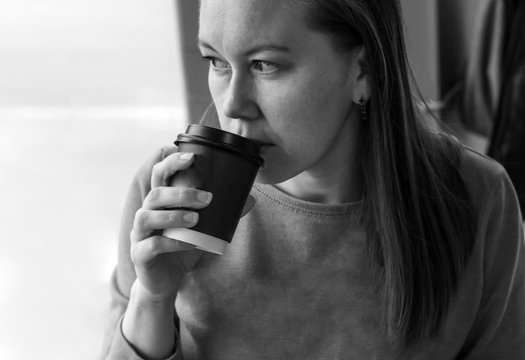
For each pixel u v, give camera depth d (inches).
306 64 33.5
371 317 39.7
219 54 34.1
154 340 38.2
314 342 40.0
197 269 40.8
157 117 201.3
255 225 41.0
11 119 213.2
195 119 90.1
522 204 86.7
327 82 34.5
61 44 233.1
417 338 39.7
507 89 88.2
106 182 171.6
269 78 33.6
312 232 40.1
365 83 37.4
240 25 32.4
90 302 124.2
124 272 42.6
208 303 40.6
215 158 33.0
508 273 42.7
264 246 40.8
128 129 196.1
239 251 40.8
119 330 39.3
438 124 44.0
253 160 33.3
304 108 34.0
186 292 40.9
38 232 149.1
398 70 38.4
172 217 33.1
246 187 33.6
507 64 87.8
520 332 43.8
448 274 40.4
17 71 230.5
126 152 184.2
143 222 34.1
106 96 215.0
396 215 39.3
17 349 111.4
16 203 163.6
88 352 109.8
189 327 40.8
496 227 42.6
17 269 135.9
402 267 39.0
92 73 223.1
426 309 39.6
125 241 42.0
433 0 89.0
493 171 42.9
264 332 40.2
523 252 44.2
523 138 87.5
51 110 215.9
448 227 40.7
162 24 218.7
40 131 201.6
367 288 39.8
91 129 202.2
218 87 35.6
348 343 39.6
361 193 41.1
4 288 129.0
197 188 33.2
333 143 39.0
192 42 88.2
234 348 40.2
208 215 33.2
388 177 39.0
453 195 41.4
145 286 36.9
